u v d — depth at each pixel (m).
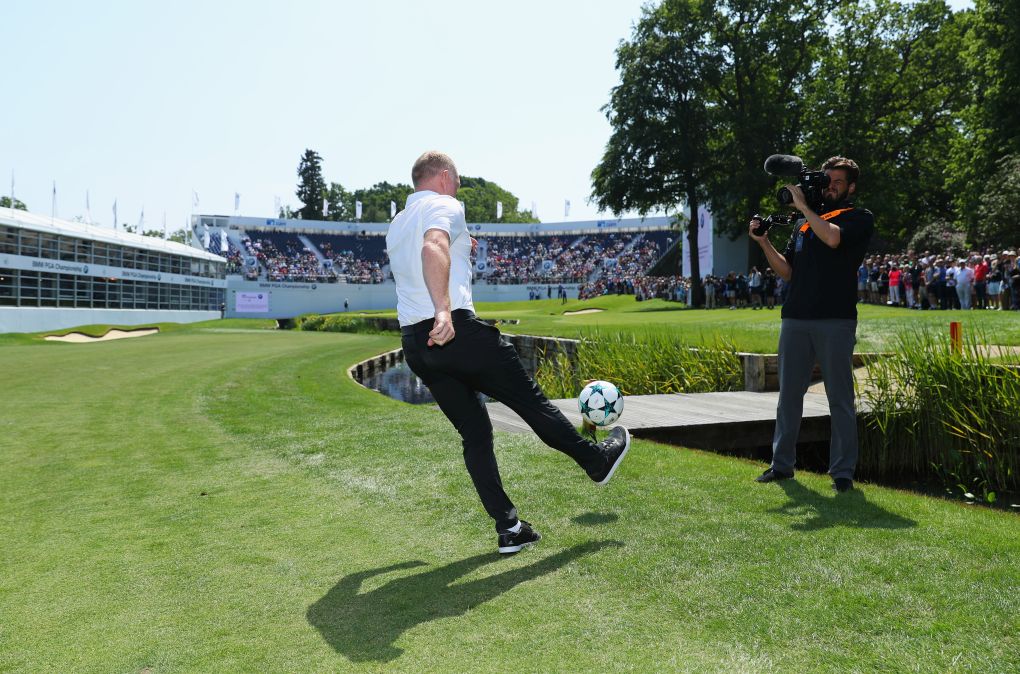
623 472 3.80
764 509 3.05
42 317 35.09
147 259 45.66
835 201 3.60
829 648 1.77
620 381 9.21
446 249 2.41
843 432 3.46
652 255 64.62
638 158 34.16
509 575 2.40
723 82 35.53
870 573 2.24
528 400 2.72
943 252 29.55
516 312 43.03
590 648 1.83
